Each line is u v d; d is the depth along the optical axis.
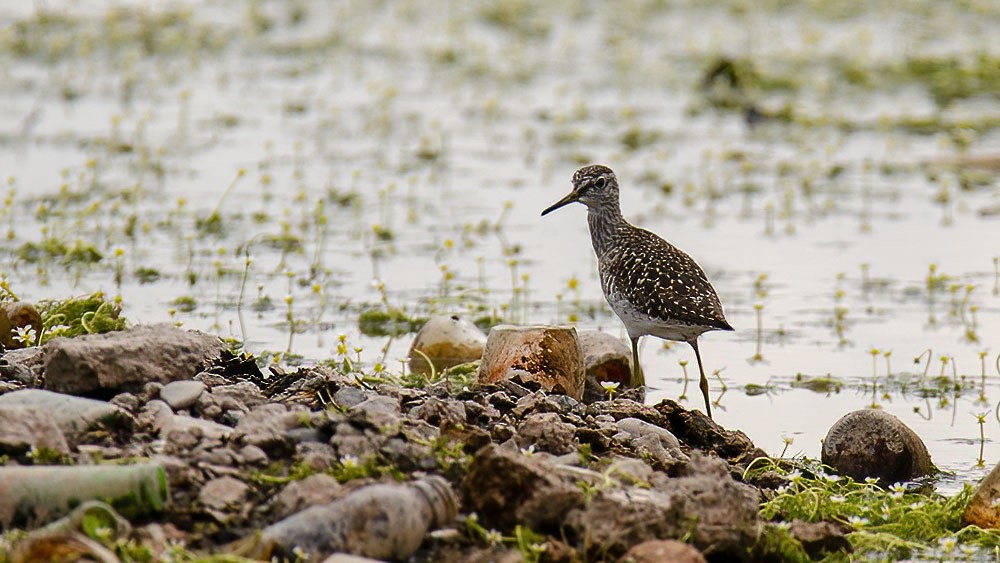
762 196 19.64
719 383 12.39
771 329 14.02
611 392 11.03
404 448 8.16
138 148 21.12
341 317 13.96
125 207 18.06
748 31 30.83
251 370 10.10
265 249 16.44
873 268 16.19
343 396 9.29
